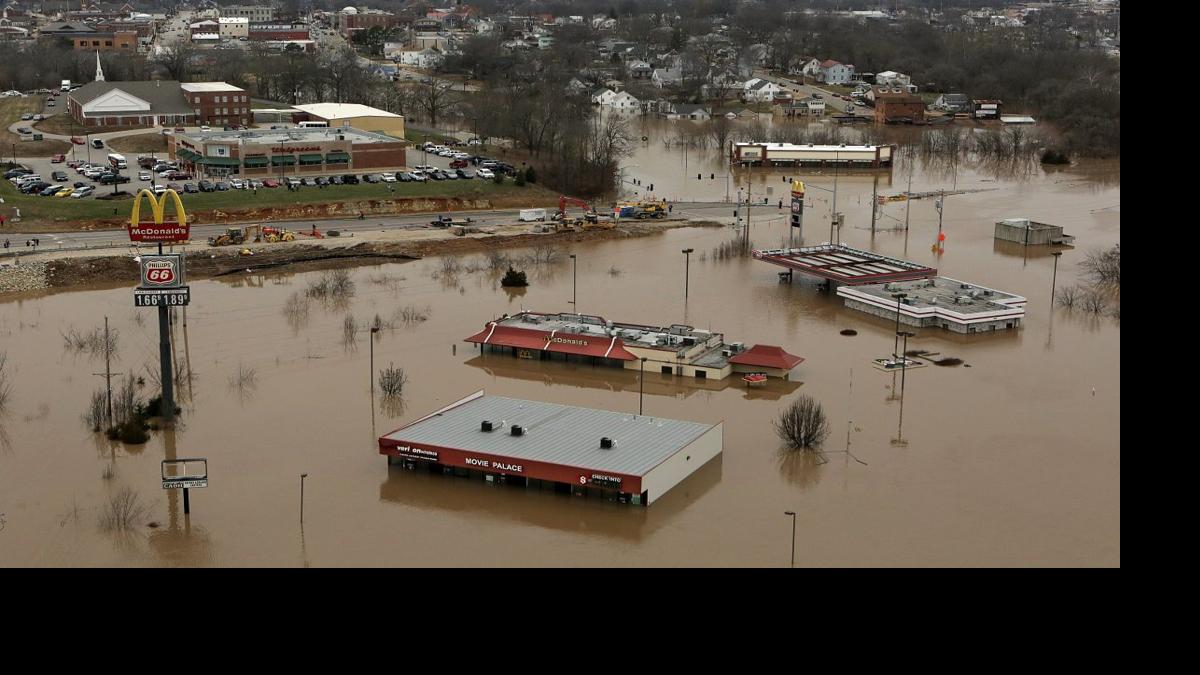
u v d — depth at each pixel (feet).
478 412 410.11
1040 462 388.57
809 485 371.15
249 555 319.47
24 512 349.00
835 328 554.46
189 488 353.10
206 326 544.62
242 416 428.97
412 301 593.42
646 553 322.75
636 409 442.09
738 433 417.08
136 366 483.92
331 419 426.51
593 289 626.23
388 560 315.99
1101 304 597.11
